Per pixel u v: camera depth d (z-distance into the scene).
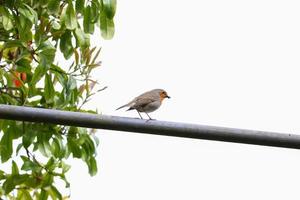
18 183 12.59
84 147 12.45
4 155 12.43
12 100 12.41
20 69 12.43
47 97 11.95
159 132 9.39
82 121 9.35
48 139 12.17
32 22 11.57
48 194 12.80
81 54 12.43
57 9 11.94
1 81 12.55
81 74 12.48
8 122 12.39
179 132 9.35
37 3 12.23
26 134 12.14
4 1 11.74
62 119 9.37
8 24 11.65
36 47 12.08
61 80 12.05
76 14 12.06
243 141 9.37
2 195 12.65
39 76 11.79
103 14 11.85
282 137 9.30
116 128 9.40
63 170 12.50
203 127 9.37
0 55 11.94
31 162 12.41
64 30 12.27
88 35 12.22
